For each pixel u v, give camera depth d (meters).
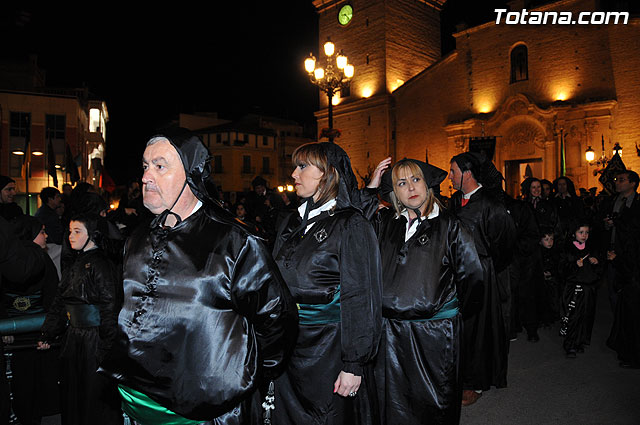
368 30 29.31
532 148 22.19
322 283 2.66
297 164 2.89
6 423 3.00
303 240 2.75
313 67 12.98
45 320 3.83
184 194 1.98
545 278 7.37
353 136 29.72
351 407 2.62
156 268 1.89
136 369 1.87
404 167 3.30
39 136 25.55
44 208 6.32
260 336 2.03
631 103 19.62
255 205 10.21
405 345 3.19
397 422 3.18
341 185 2.83
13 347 3.93
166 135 1.95
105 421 3.65
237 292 1.89
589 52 20.67
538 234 6.80
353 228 2.65
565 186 8.43
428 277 3.19
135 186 7.19
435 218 3.34
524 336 7.21
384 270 3.35
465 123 24.05
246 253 1.91
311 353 2.66
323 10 31.97
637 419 4.23
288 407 2.72
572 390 4.95
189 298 1.83
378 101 28.25
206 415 1.85
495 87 23.55
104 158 39.91
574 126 20.59
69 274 3.74
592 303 6.05
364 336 2.52
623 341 5.61
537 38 22.16
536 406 4.57
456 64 24.98
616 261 5.68
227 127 52.25
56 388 4.47
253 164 52.75
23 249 2.95
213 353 1.83
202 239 1.91
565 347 6.07
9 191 4.90
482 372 4.62
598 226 6.44
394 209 3.58
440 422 3.12
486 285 4.76
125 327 1.91
